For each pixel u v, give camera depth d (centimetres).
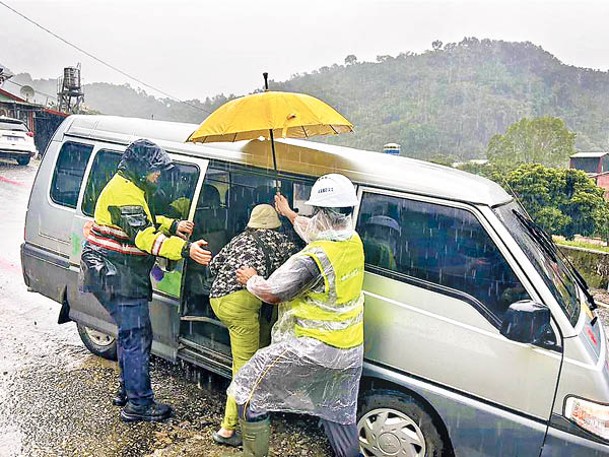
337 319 270
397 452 308
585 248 857
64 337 505
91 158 434
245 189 398
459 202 301
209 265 331
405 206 316
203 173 379
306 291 270
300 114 306
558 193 1001
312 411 286
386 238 317
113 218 334
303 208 368
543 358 264
